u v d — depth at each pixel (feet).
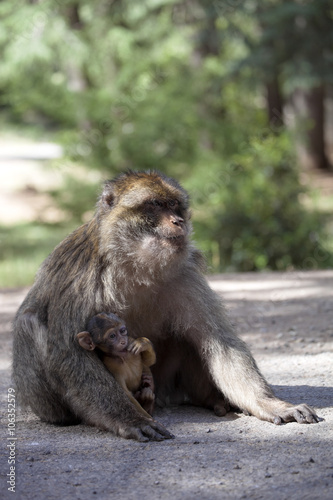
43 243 74.90
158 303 21.49
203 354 21.12
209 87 81.35
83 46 92.68
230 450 17.48
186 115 73.10
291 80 94.38
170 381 22.79
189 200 21.97
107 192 21.15
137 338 21.18
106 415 19.11
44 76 89.66
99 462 17.08
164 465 16.65
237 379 20.34
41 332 20.45
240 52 108.37
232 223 57.72
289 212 58.29
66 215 80.79
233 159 62.80
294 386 23.57
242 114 81.66
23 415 21.89
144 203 20.62
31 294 21.94
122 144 72.84
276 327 33.68
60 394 20.12
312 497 14.39
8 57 91.81
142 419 18.93
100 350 19.90
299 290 43.88
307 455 16.80
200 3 94.02
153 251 20.29
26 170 118.62
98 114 73.92
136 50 93.09
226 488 15.11
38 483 15.88
